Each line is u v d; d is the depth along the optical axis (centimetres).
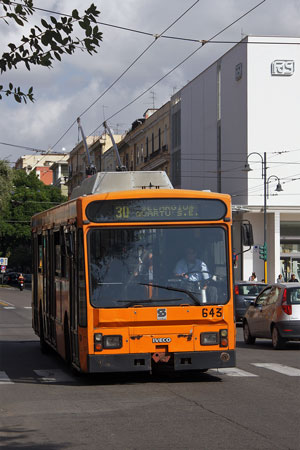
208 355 1257
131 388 1245
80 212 1274
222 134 5659
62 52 960
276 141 5281
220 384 1281
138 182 1508
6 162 6366
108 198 1270
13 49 951
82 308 1262
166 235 1277
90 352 1229
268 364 1602
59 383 1330
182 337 1248
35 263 2023
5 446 812
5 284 9400
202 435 853
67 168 12850
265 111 5278
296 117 5288
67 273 1437
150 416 977
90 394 1184
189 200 1290
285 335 1938
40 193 9050
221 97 5675
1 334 2572
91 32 950
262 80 5275
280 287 2006
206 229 1291
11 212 8938
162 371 1468
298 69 5281
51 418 976
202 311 1252
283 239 5369
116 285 1248
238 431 873
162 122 6988
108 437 851
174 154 6644
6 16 934
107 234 1264
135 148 7956
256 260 5319
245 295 2998
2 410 1045
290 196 5278
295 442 813
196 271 1271
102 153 9544
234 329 1273
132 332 1237
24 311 4147
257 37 5262
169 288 1252
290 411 1008
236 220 5391
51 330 1692
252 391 1195
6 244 9025
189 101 6288
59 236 1538
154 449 786
